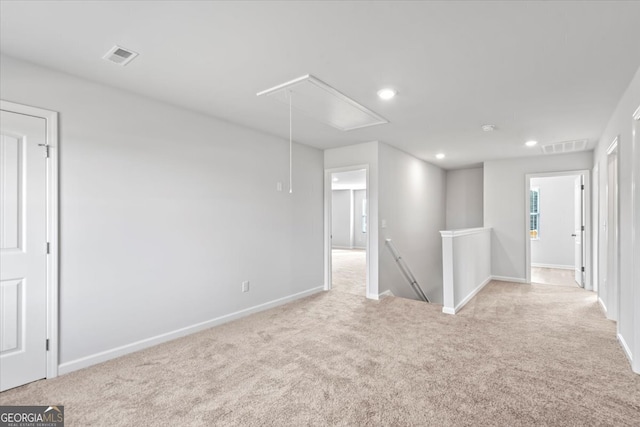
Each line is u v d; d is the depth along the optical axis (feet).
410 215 17.78
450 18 5.63
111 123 8.62
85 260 8.13
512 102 9.66
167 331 9.78
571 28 5.90
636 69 7.48
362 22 5.76
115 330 8.64
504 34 6.12
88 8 5.35
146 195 9.35
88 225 8.19
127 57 7.07
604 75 7.81
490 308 13.06
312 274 15.60
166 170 9.83
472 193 22.41
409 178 17.63
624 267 8.98
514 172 18.63
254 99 9.49
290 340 9.68
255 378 7.42
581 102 9.61
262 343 9.48
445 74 7.84
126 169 8.92
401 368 7.84
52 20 5.69
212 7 5.33
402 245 16.87
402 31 6.05
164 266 9.75
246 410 6.21
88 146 8.21
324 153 16.43
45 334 7.47
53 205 7.61
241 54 6.93
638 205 7.59
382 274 14.83
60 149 7.75
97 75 7.96
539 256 24.91
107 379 7.44
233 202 11.82
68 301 7.84
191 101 9.70
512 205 18.69
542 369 7.75
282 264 13.88
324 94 9.06
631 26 5.80
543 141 14.42
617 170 9.62
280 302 13.71
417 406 6.28
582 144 14.92
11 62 7.06
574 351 8.77
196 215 10.62
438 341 9.52
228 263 11.62
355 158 15.21
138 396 6.73
